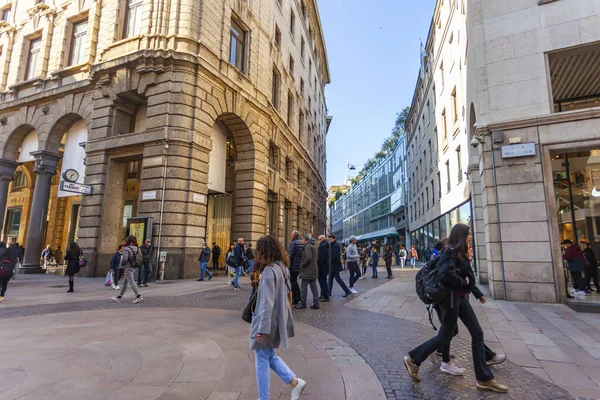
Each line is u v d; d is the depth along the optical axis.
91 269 13.97
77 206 22.89
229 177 19.81
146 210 13.10
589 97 11.39
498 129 8.81
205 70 14.49
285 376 2.96
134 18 15.80
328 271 8.87
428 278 3.67
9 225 25.27
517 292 8.22
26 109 18.75
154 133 13.48
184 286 11.28
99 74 15.40
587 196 9.56
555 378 3.65
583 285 9.16
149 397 3.12
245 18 17.94
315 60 36.97
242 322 6.13
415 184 33.56
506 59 9.05
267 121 19.44
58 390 3.24
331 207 105.62
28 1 20.39
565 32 8.59
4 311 7.20
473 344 3.47
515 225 8.41
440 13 20.73
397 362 4.15
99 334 5.29
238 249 11.06
